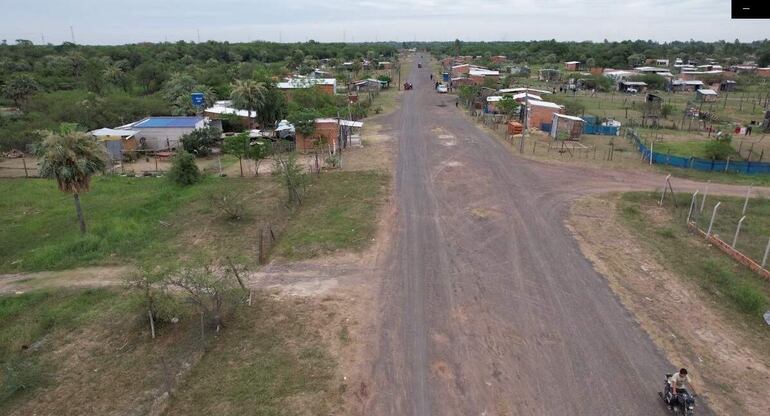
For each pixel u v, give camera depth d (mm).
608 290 20250
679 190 33688
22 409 13945
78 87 85562
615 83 100625
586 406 13852
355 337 17094
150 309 17766
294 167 34281
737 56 179625
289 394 14281
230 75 91500
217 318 17609
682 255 23531
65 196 34812
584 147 47125
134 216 29844
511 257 23375
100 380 15156
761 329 17438
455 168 39531
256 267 22562
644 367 15477
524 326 17719
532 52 183250
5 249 26062
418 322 18000
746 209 29906
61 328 18109
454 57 186625
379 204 31000
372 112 70062
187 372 15297
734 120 63062
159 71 90500
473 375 15148
